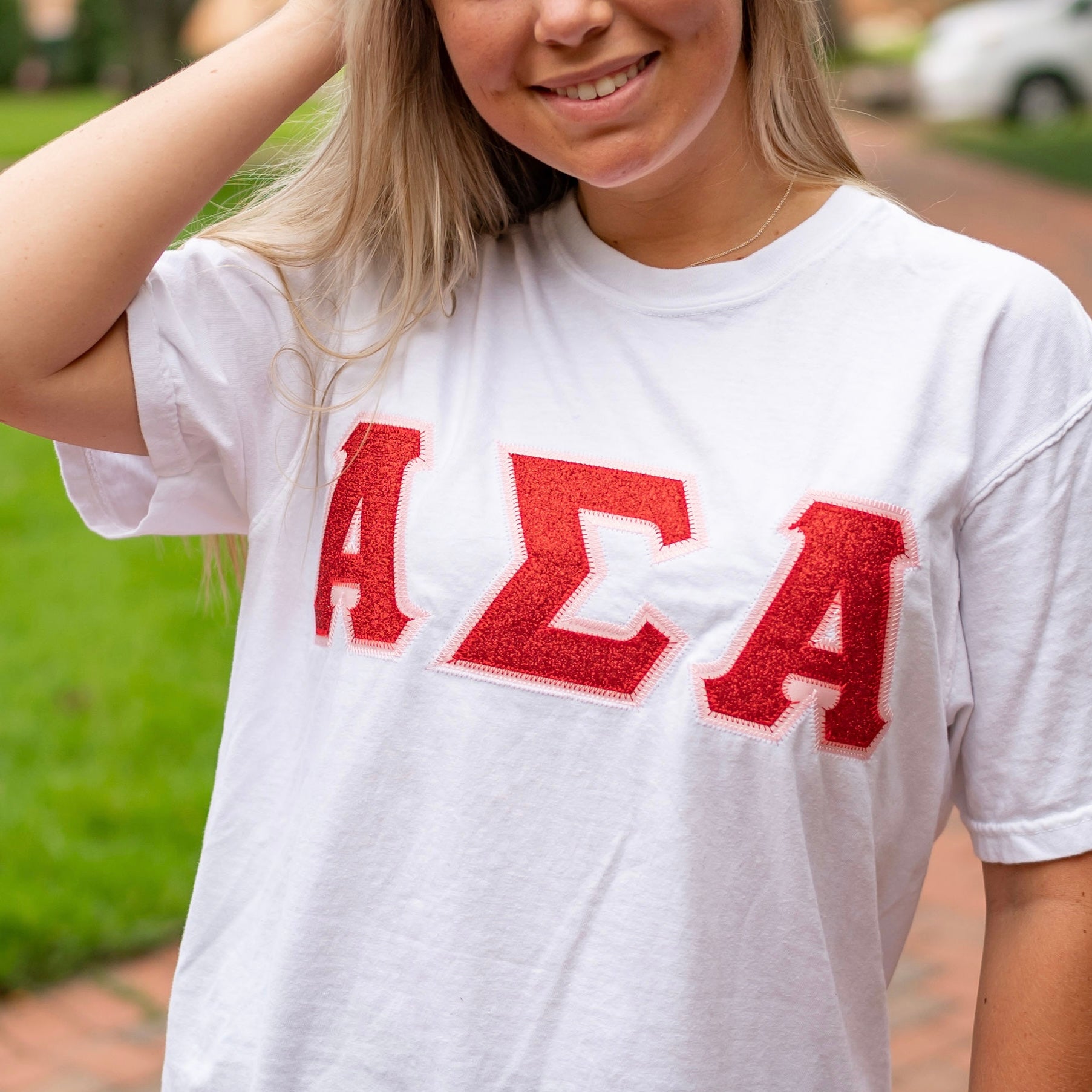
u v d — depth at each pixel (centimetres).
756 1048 130
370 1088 134
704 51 132
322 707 142
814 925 130
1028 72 1686
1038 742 133
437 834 133
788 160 146
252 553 153
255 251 151
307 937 136
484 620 134
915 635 131
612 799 130
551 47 130
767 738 128
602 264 147
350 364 150
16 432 809
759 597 129
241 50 149
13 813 413
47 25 3111
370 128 147
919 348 134
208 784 434
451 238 152
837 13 2353
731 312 140
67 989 360
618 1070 127
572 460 138
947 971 362
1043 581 132
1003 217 1212
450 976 132
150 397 145
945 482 131
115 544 635
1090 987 133
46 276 139
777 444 134
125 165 141
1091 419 132
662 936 127
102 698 485
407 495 140
